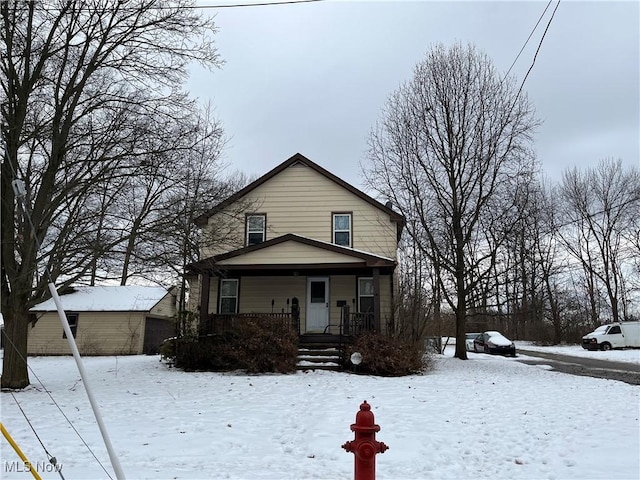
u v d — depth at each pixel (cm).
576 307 4275
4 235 1166
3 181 1147
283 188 1998
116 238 1280
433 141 2009
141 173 1230
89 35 1209
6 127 1067
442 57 2038
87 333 2778
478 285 2272
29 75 1194
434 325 2367
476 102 1972
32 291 1214
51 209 1152
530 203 3878
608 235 4062
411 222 2027
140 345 2756
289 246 1670
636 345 3036
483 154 1953
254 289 1923
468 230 1981
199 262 1557
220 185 2009
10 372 1180
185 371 1506
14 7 1113
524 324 4662
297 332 1700
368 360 1445
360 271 1812
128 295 2995
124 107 1255
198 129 1503
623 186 3991
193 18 1261
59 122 1194
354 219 1955
